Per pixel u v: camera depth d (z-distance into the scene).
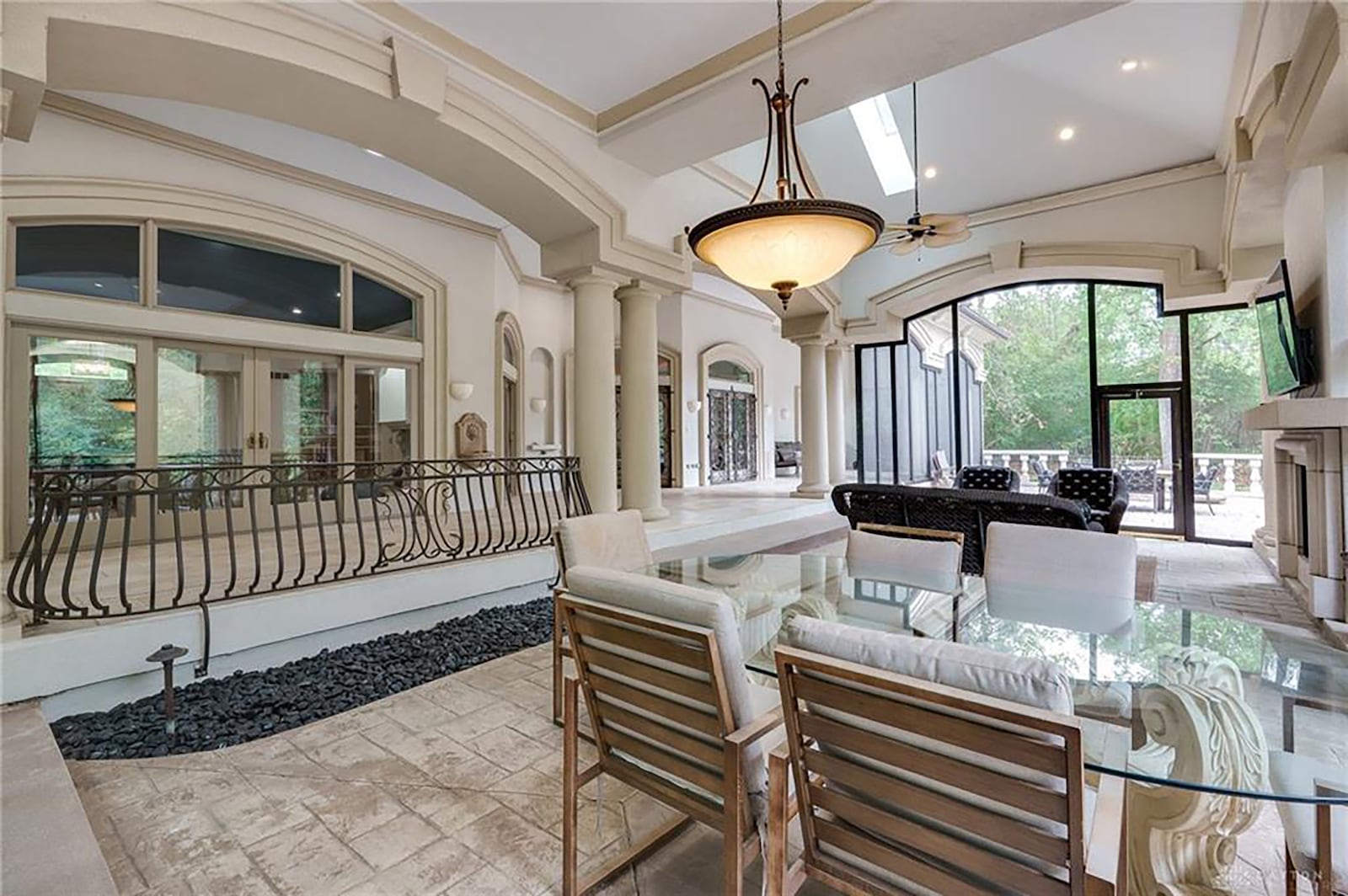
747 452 12.98
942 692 1.00
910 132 6.95
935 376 9.21
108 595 3.45
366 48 3.71
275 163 5.87
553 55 4.33
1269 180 4.48
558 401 10.62
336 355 6.54
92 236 5.05
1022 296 8.32
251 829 1.94
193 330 5.50
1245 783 1.34
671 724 1.50
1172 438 7.27
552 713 2.75
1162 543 6.98
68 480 2.89
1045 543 2.79
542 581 4.77
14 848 1.60
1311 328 4.05
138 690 2.94
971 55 3.93
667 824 1.89
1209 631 2.23
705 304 11.77
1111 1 3.44
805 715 1.21
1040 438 8.26
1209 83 5.22
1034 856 0.99
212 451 5.79
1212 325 7.04
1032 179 7.24
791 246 3.05
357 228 6.57
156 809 2.04
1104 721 1.62
